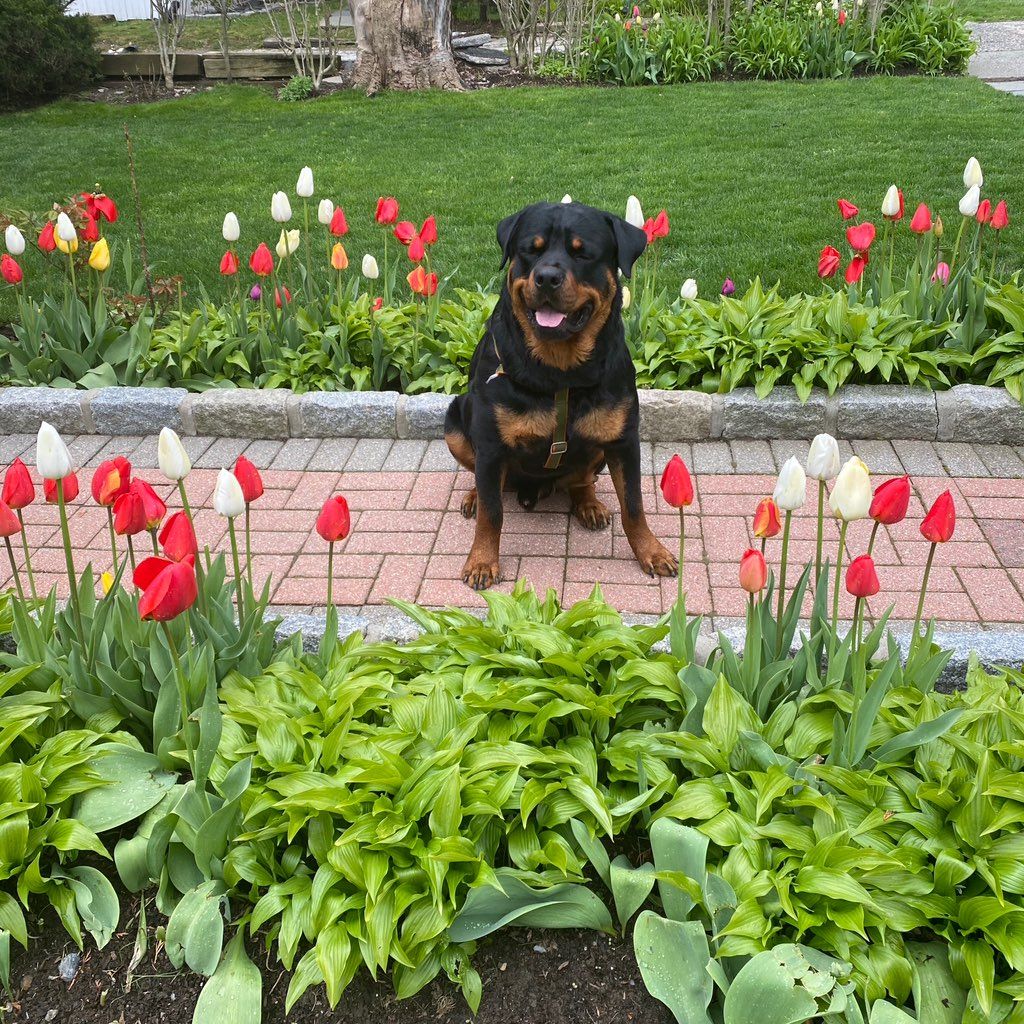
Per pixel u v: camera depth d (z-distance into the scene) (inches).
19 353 220.7
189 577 90.9
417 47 550.9
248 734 113.0
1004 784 98.7
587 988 95.0
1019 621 141.9
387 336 215.0
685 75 565.6
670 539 165.5
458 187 374.6
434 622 127.2
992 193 334.0
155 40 676.7
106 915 99.2
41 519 179.0
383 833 95.3
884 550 160.2
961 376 202.2
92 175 408.5
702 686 113.1
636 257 145.6
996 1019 87.5
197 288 283.0
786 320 208.4
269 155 433.4
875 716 103.0
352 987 95.4
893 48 562.6
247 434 205.9
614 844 108.0
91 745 111.2
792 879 94.3
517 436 147.6
